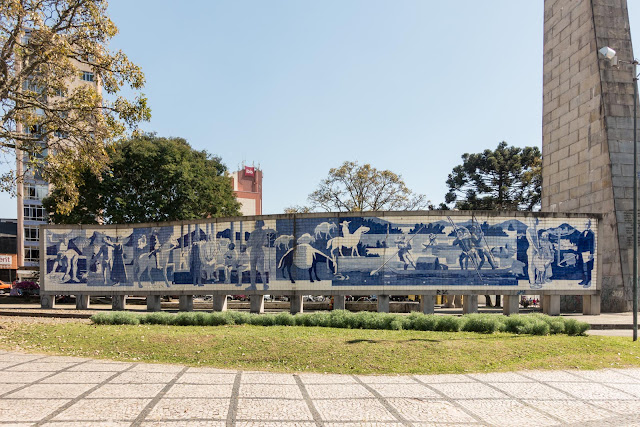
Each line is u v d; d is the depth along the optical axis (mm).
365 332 12602
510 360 9922
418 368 9211
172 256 22516
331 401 7039
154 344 11117
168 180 33562
